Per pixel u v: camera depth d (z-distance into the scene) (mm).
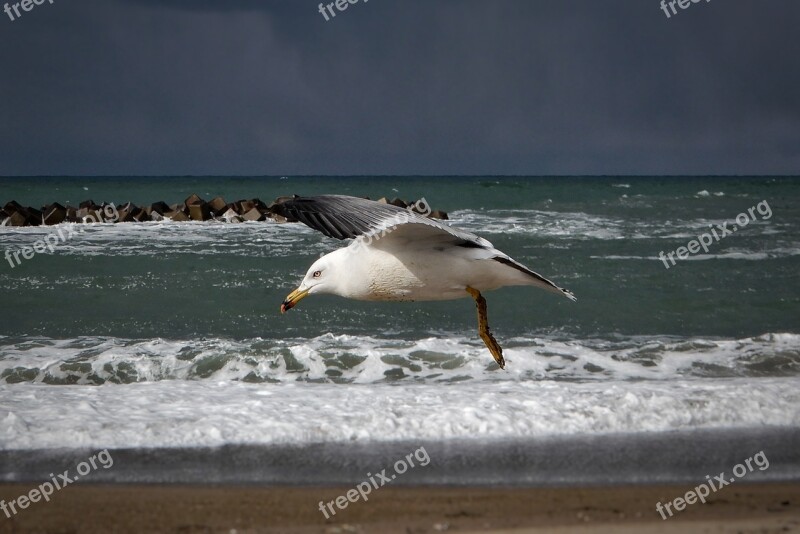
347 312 17031
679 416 10672
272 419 10227
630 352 14117
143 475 8688
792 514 7762
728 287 20297
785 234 30484
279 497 8094
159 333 15461
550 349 14203
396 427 10133
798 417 10812
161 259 22453
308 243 26141
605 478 8797
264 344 14219
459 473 8867
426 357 13398
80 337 15086
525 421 10367
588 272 21922
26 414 10305
